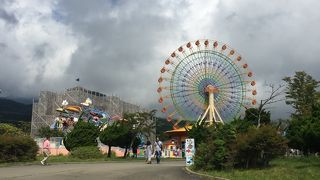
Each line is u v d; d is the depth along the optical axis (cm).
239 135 2773
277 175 2238
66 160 4566
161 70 8000
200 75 7850
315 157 4034
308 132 3722
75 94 15275
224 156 2702
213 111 7631
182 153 8262
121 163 4253
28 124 14075
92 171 2678
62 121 11875
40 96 15525
